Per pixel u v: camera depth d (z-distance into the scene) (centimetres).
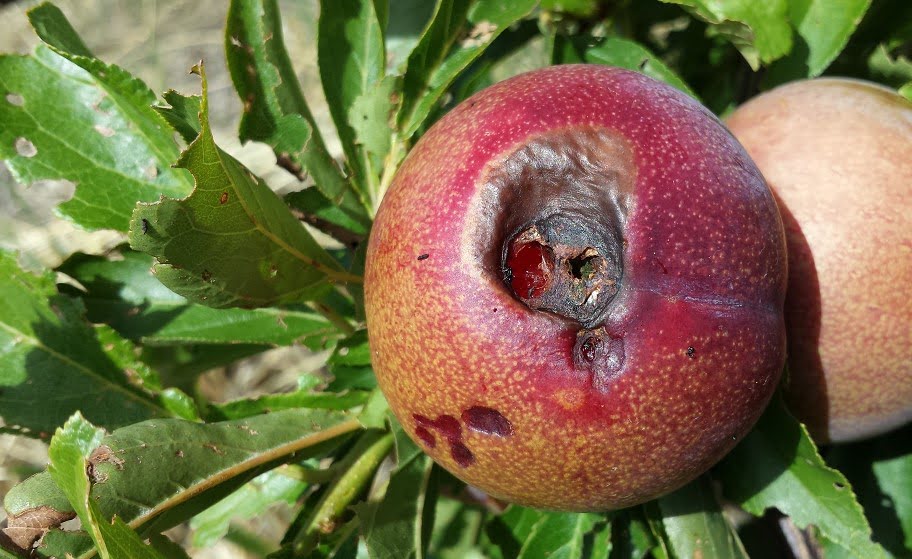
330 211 27
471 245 21
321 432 25
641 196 21
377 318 22
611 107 22
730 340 21
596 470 22
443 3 25
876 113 24
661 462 22
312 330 27
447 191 21
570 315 21
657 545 26
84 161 27
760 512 25
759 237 22
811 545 29
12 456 37
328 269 25
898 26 27
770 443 24
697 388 21
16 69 27
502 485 22
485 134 22
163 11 51
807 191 24
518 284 21
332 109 26
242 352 29
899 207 24
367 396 26
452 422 22
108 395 26
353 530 26
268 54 25
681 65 30
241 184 23
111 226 27
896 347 24
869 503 27
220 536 29
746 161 22
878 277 24
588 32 29
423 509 24
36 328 26
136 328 27
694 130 22
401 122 26
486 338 21
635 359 21
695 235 21
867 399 25
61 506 23
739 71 30
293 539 26
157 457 24
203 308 27
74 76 27
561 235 21
